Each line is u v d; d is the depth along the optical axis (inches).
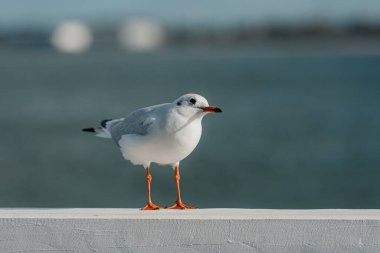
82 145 1369.3
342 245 214.8
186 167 1092.5
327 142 1385.3
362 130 1572.3
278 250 216.7
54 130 1640.0
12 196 879.1
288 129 1616.6
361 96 2615.7
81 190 911.0
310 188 928.9
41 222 220.4
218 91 3036.4
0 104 2440.9
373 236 213.8
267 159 1180.5
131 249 219.5
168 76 4667.8
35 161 1178.0
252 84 3580.2
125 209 249.8
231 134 1530.5
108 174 1020.5
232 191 914.7
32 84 3784.5
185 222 218.4
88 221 219.9
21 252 220.5
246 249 217.6
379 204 826.2
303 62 7224.4
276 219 216.5
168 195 879.1
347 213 231.6
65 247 220.4
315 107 2188.7
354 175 1019.9
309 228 215.6
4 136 1550.2
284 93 2854.3
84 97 2721.5
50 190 917.2
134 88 3324.3
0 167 1123.3
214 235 217.8
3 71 5797.2
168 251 219.0
